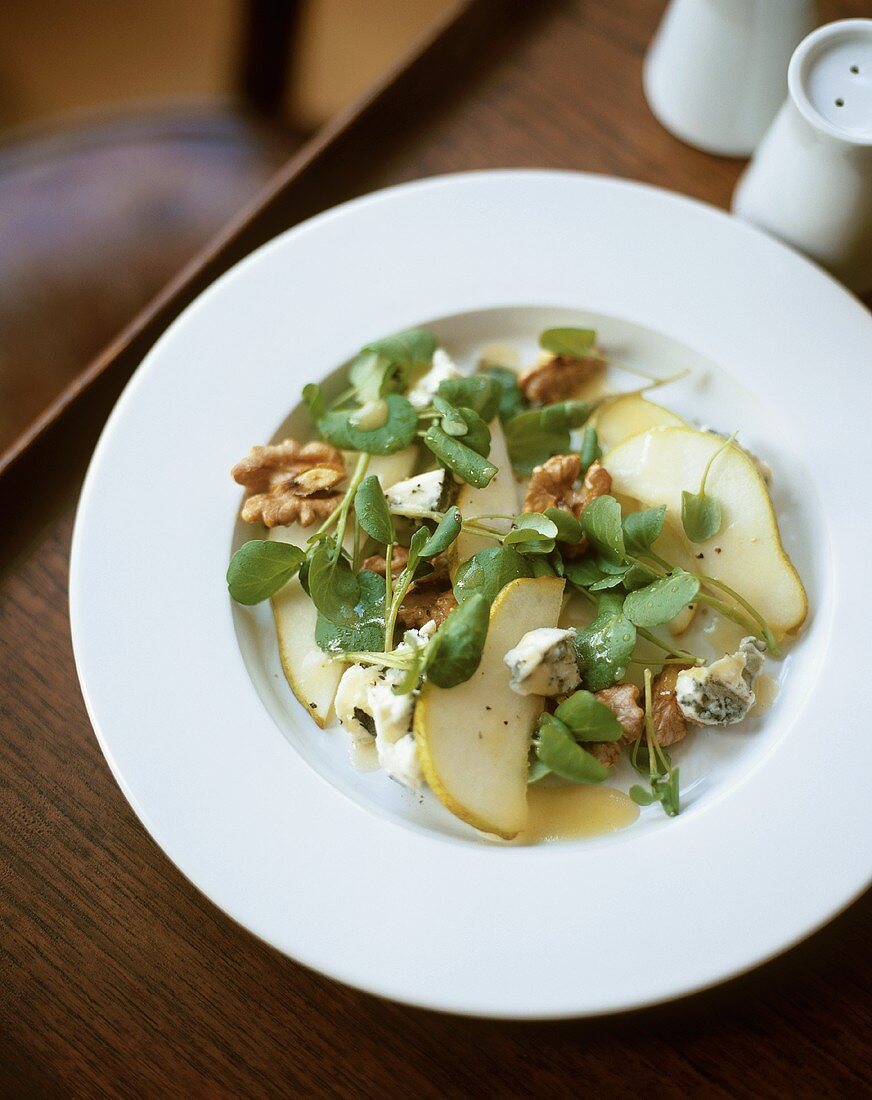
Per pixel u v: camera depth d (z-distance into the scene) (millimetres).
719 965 339
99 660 374
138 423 401
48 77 779
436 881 349
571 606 394
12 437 548
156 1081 353
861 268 425
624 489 401
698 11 418
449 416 388
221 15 762
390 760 356
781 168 408
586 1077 351
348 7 768
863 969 358
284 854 353
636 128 468
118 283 567
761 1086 349
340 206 447
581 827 365
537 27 483
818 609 388
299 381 413
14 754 385
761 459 410
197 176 586
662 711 373
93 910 367
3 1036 355
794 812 354
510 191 427
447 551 387
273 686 388
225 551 392
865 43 395
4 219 571
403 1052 354
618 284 422
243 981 360
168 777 361
